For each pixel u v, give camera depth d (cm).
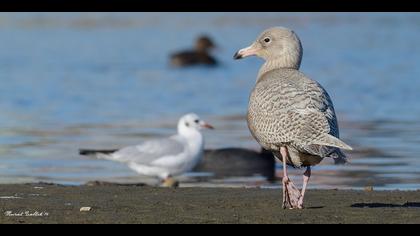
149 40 4516
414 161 1603
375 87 2800
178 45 4316
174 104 2561
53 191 1186
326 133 947
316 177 1458
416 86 2805
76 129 2072
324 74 3150
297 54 1110
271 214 991
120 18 5466
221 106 2522
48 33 4672
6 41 4281
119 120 2239
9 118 2250
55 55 3778
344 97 2617
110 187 1238
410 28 4791
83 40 4425
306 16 5572
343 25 5053
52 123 2173
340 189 1252
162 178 1575
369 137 1908
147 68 3500
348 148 920
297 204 1031
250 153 1689
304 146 954
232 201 1102
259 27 5041
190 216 979
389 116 2250
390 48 3934
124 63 3609
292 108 977
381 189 1297
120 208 1036
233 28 5034
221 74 3391
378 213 1001
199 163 1653
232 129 2100
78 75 3203
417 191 1206
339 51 3862
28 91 2762
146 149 1588
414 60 3503
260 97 1018
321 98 981
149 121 2223
